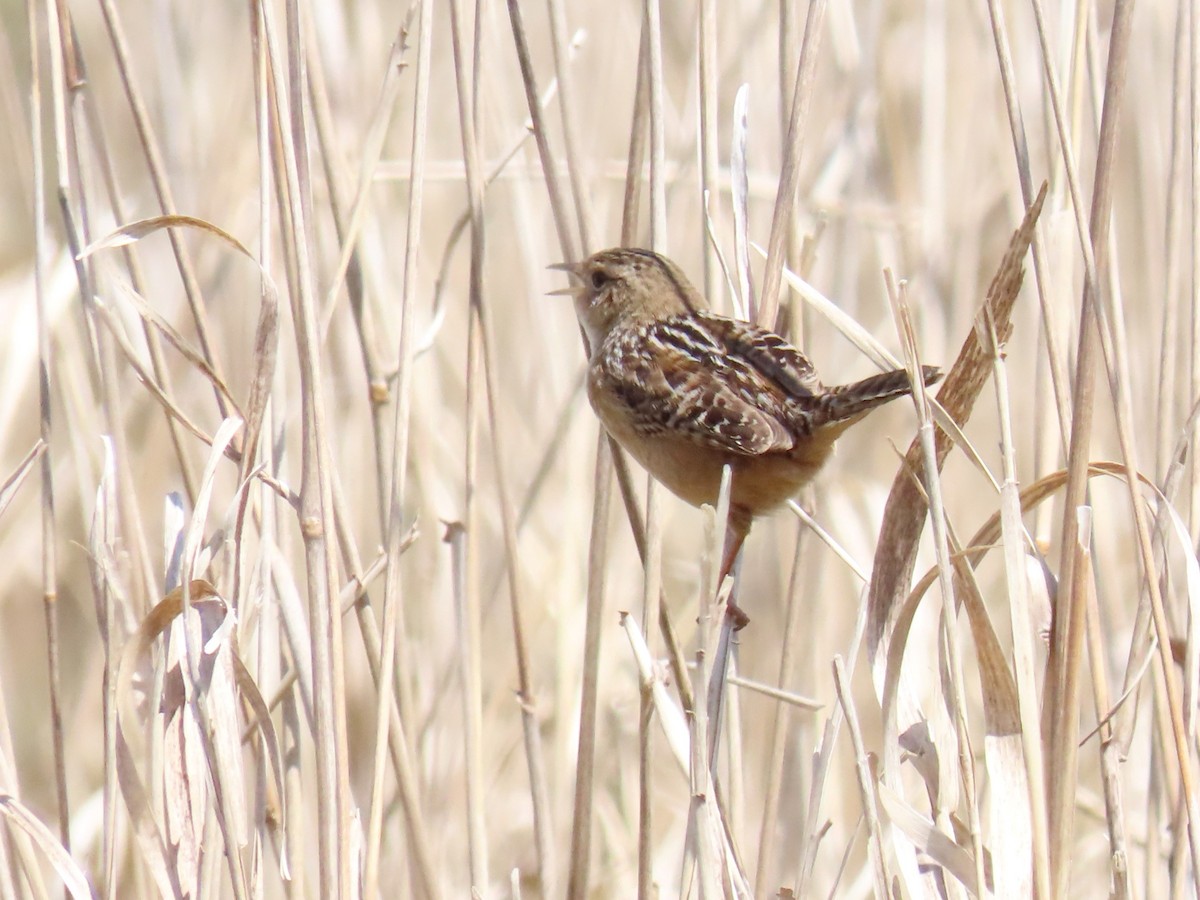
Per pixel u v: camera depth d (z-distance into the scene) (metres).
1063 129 5.93
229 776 6.30
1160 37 10.59
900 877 6.12
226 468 10.38
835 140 11.05
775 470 7.45
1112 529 11.23
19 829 7.07
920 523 6.57
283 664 8.34
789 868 9.57
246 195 10.55
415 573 10.30
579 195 7.88
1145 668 6.48
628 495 7.55
